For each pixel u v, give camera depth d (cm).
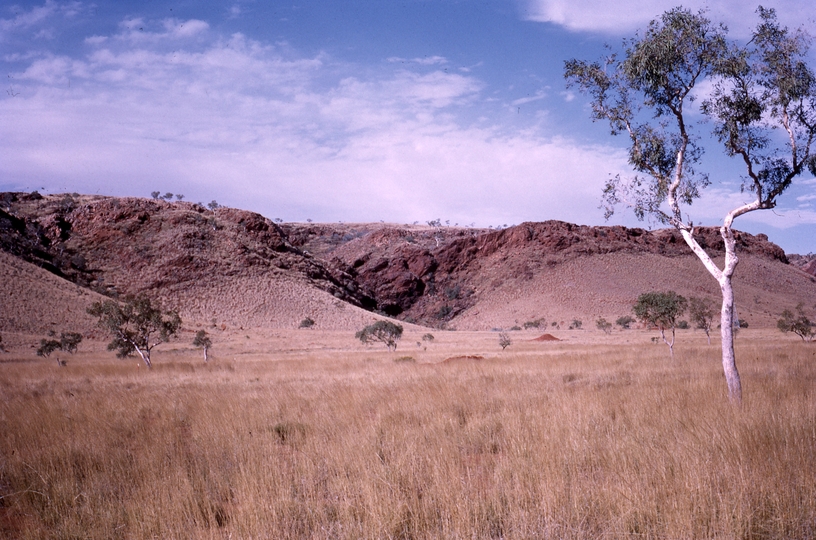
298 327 8969
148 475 559
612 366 1792
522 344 5081
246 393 1280
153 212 11625
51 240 10250
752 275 13925
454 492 450
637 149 1166
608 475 485
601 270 13350
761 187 1045
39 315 5900
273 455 629
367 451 604
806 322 3934
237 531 404
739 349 2631
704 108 1092
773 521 383
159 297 9219
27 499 511
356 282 15350
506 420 775
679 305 2244
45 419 878
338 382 1485
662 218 1128
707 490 423
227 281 10088
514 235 15950
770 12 1025
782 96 1007
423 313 14762
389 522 406
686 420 703
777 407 762
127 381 1786
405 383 1353
